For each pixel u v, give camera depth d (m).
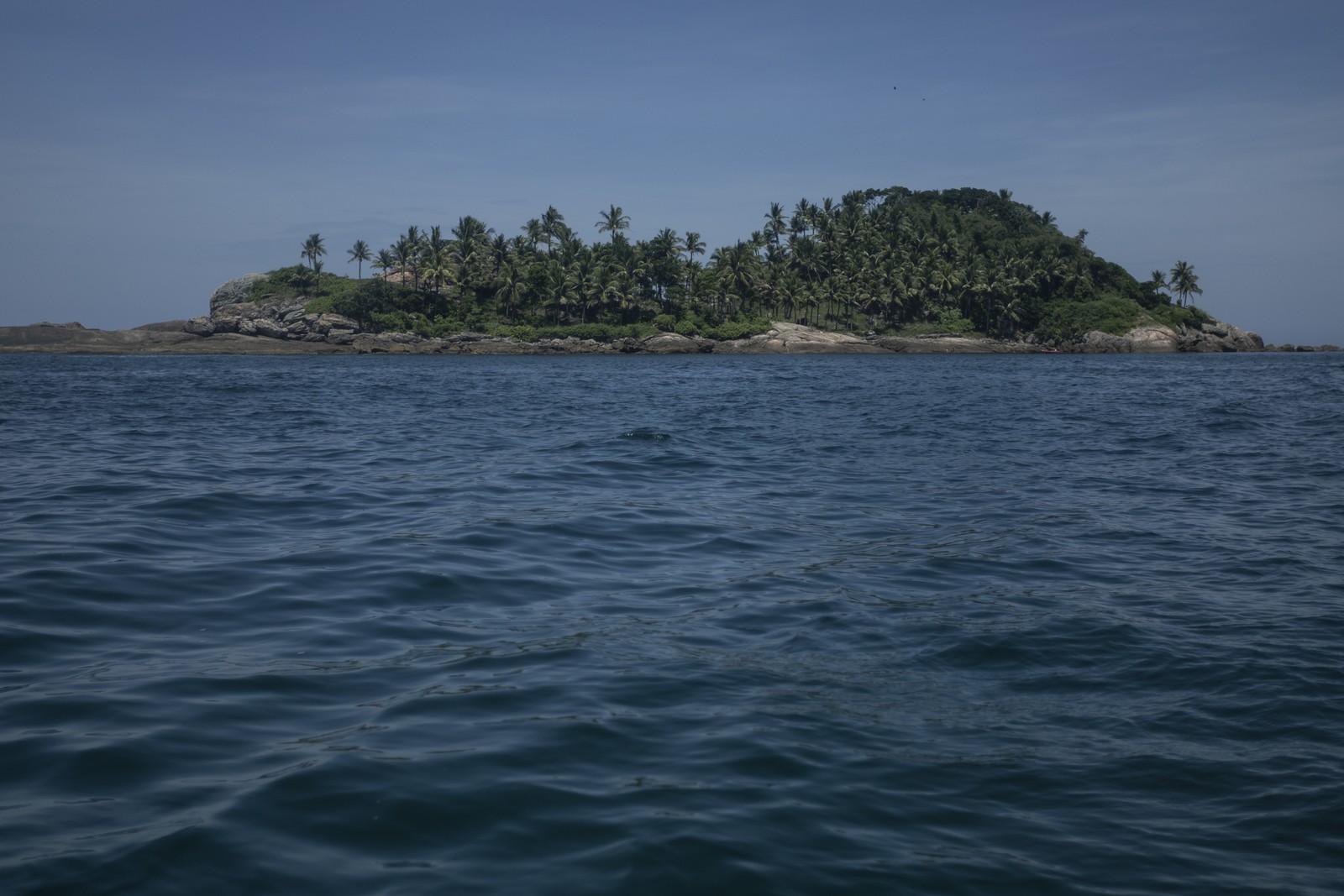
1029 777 5.60
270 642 7.79
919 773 5.61
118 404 37.62
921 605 9.27
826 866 4.53
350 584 9.69
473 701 6.51
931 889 4.36
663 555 11.40
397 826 4.75
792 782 5.41
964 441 24.48
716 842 4.68
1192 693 7.00
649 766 5.56
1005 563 11.10
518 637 8.09
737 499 15.48
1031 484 17.28
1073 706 6.75
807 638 8.19
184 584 9.47
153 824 4.66
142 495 14.78
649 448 22.36
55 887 4.09
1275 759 5.84
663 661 7.50
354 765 5.40
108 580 9.48
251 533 12.16
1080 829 4.98
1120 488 16.84
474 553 11.24
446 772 5.37
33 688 6.52
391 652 7.58
